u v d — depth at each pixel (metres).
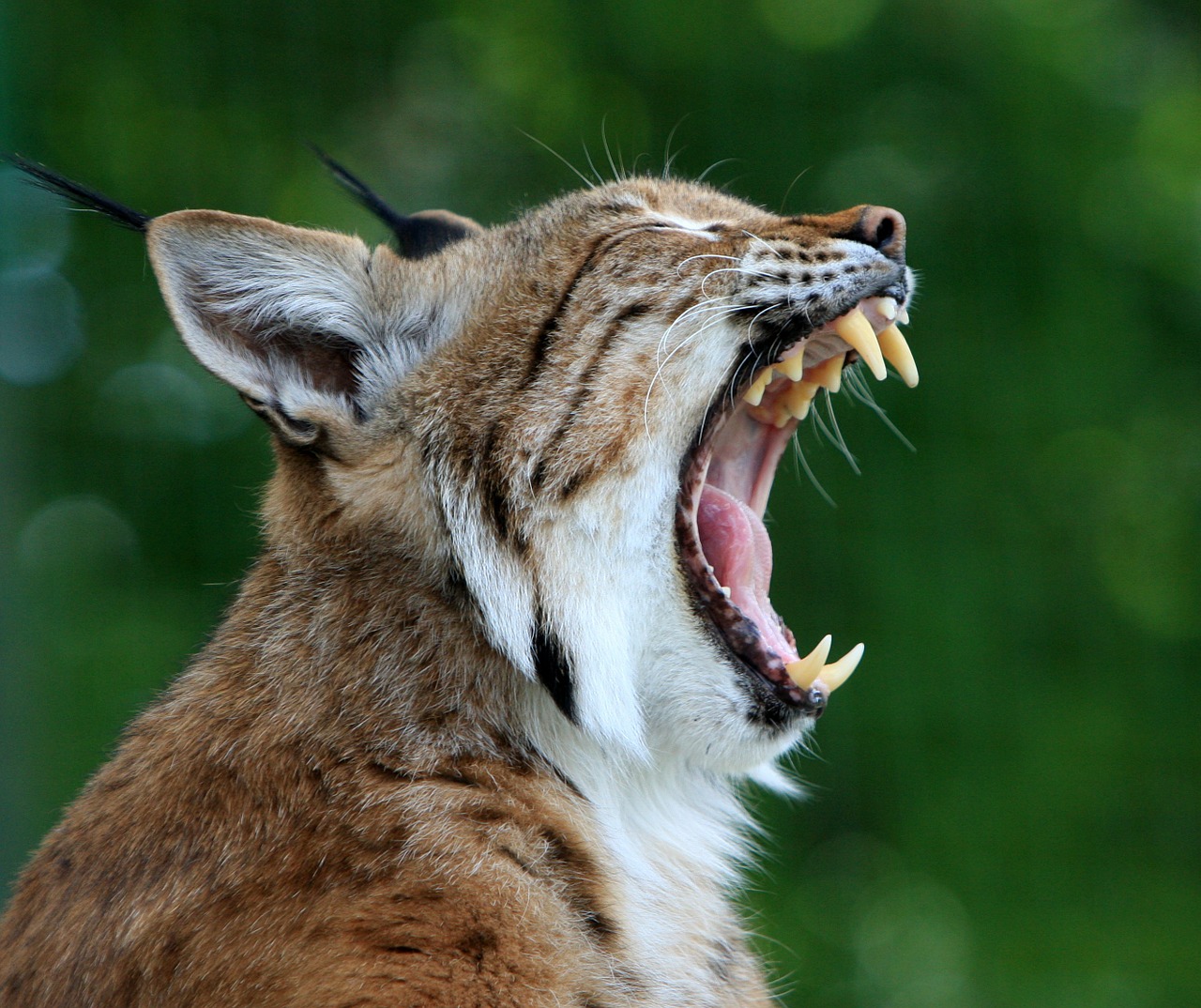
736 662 6.50
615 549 6.33
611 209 6.94
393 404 6.34
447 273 6.66
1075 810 13.56
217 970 5.41
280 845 5.65
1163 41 17.34
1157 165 15.75
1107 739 13.85
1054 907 13.41
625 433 6.38
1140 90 16.39
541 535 6.23
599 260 6.63
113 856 5.77
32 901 5.94
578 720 6.22
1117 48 16.44
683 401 6.52
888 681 13.26
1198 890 13.71
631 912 6.12
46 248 11.89
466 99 14.33
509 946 5.51
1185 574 14.88
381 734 5.94
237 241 6.09
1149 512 14.88
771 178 14.30
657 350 6.52
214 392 12.48
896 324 7.15
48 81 12.54
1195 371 15.39
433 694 6.07
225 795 5.78
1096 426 14.55
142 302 12.54
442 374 6.39
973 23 15.11
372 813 5.73
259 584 6.38
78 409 12.04
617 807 6.45
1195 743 14.25
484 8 14.55
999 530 13.89
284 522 6.38
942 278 14.54
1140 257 15.26
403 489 6.23
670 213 7.04
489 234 6.96
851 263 6.74
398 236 8.00
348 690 6.00
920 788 13.30
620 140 14.27
